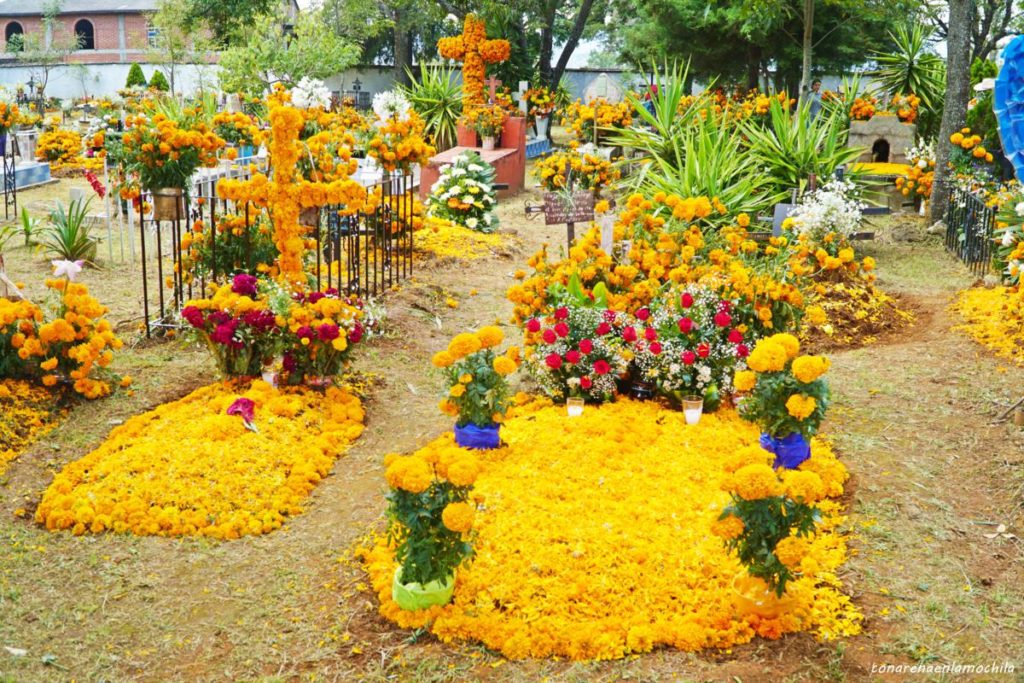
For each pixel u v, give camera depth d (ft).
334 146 32.81
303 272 25.13
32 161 62.75
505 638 13.62
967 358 26.11
